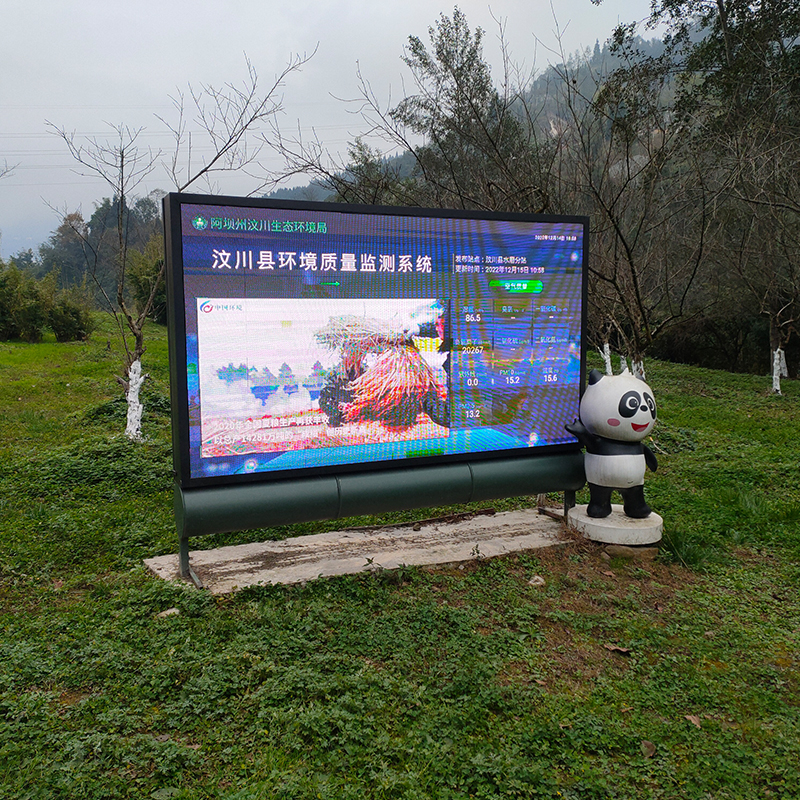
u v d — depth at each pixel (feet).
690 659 13.01
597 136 32.86
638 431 17.63
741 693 11.83
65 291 87.56
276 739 9.81
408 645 12.94
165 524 19.48
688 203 35.14
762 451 30.07
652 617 14.85
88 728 9.85
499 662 12.53
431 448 17.26
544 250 18.24
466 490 17.61
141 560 16.96
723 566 17.79
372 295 16.17
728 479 25.48
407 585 15.79
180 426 14.53
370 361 16.33
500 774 9.25
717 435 34.58
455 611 14.37
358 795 8.67
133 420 29.04
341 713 10.36
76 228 30.55
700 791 9.14
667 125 38.27
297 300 15.39
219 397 14.85
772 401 46.19
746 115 46.88
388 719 10.52
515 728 10.47
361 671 11.81
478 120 31.71
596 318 33.83
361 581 15.74
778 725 10.84
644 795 9.09
